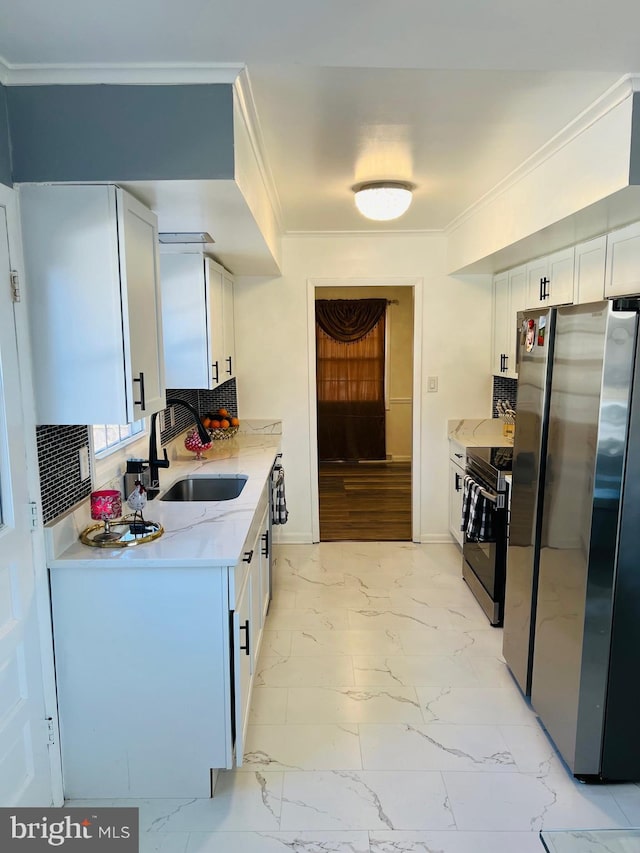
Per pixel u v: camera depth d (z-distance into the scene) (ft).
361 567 13.42
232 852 5.79
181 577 6.27
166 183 5.76
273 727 7.72
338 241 14.11
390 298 24.59
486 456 11.41
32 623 5.91
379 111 6.59
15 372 5.62
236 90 5.65
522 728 7.69
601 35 4.81
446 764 7.02
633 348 5.83
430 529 15.10
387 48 5.01
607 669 6.37
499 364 13.67
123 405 6.03
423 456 14.84
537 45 4.99
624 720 6.48
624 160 6.04
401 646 9.80
